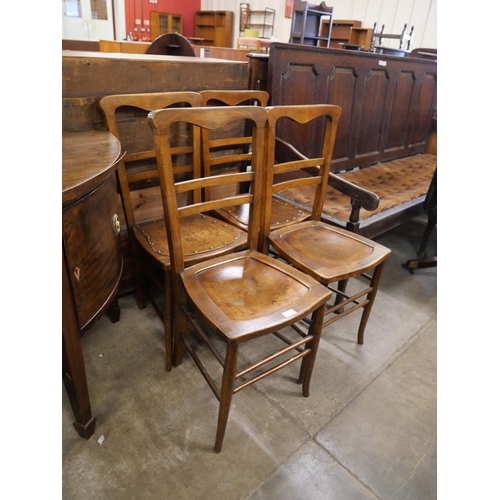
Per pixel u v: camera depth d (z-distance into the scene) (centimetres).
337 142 244
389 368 155
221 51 385
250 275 124
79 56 133
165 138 105
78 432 117
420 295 206
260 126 121
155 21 689
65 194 77
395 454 120
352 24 484
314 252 142
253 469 112
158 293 190
